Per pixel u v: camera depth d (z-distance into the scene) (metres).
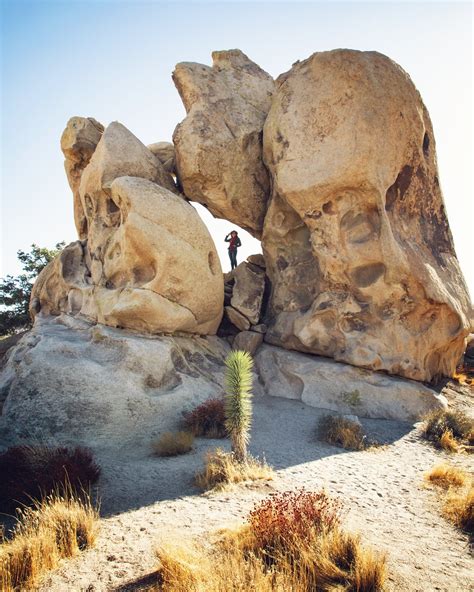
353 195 13.15
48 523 5.37
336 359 13.48
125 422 10.14
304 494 6.18
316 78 13.66
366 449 9.76
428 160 14.62
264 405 12.66
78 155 18.25
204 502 6.62
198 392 11.82
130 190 12.99
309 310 14.31
